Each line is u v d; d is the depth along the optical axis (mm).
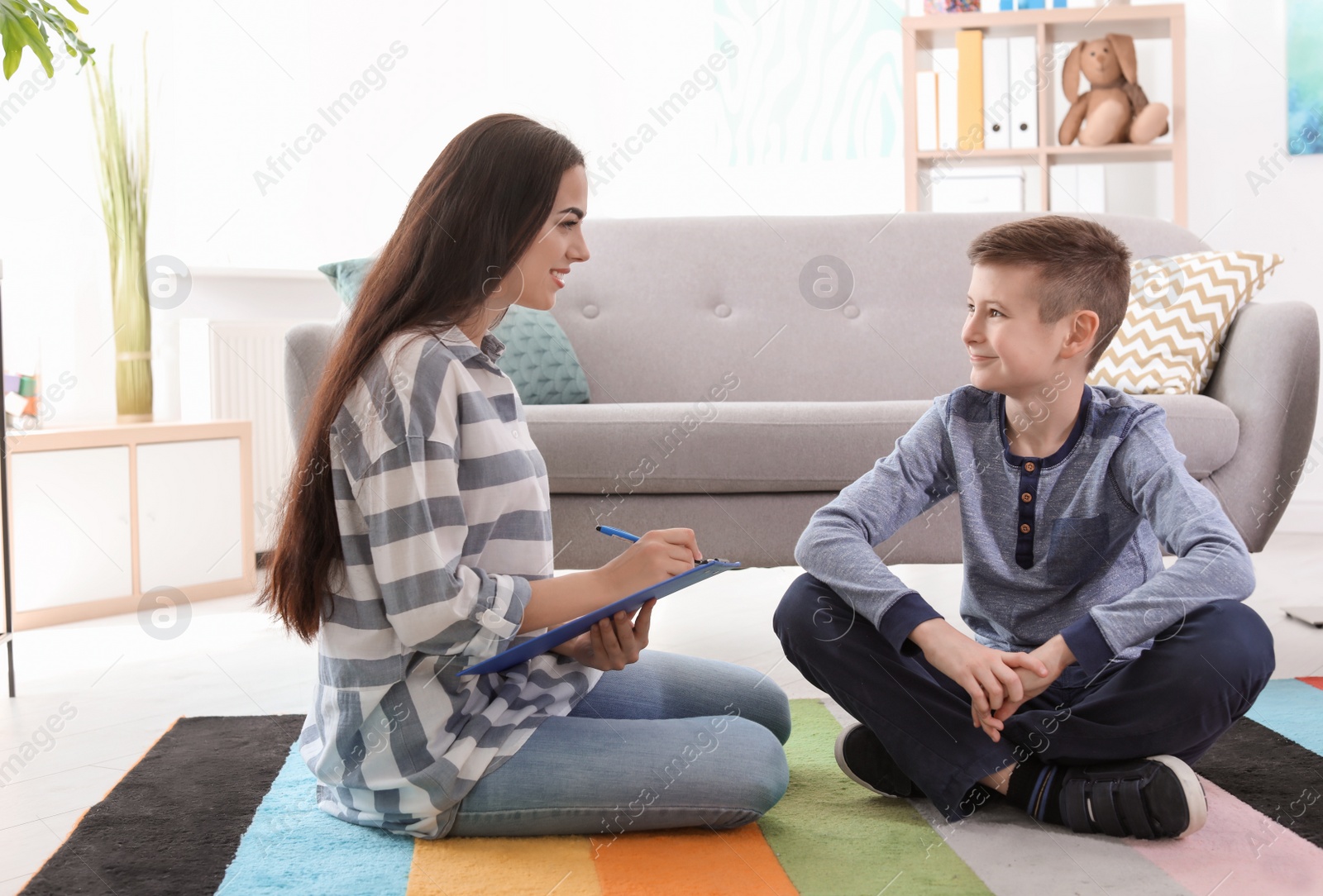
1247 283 2234
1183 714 1083
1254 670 1092
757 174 3748
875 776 1232
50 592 2502
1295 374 2008
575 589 1090
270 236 3293
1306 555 3023
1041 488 1239
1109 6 3375
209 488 2793
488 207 1098
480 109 3559
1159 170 3537
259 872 1035
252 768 1373
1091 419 1237
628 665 1324
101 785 1394
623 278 2621
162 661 2105
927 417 1332
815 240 2641
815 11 3688
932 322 2592
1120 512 1229
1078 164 3564
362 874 1028
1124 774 1095
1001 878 1006
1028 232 1171
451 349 1108
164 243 3121
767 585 2793
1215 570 1094
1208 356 2203
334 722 1118
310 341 1946
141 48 3023
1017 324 1173
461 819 1105
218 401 3059
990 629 1313
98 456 2582
